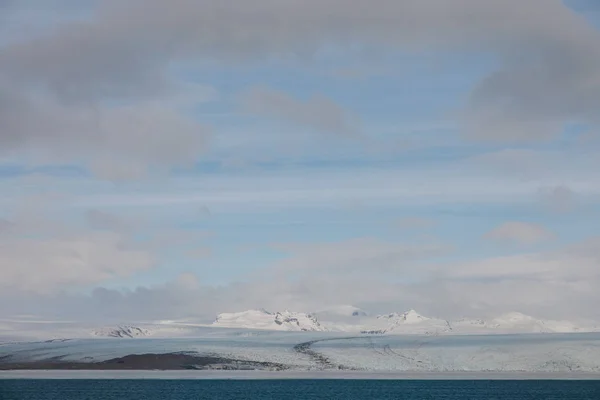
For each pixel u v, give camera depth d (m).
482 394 190.00
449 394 189.38
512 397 181.75
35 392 187.75
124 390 195.50
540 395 185.50
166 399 171.75
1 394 181.38
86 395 180.12
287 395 183.75
